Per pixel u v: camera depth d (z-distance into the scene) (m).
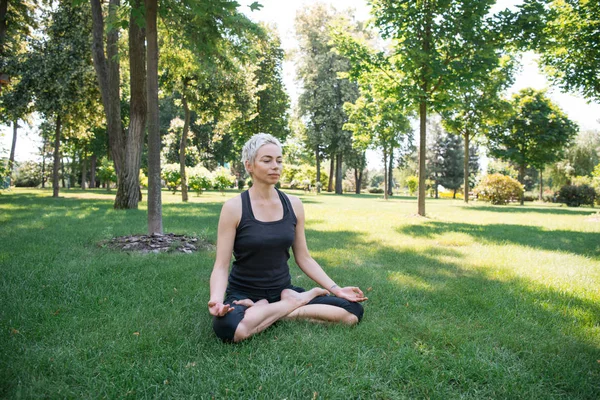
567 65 12.39
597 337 2.56
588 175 34.34
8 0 15.58
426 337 2.45
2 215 9.12
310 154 37.03
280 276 2.62
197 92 16.16
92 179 36.22
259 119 24.86
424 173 11.78
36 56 16.27
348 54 11.30
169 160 34.78
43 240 5.61
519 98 25.30
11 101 16.22
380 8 10.80
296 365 2.00
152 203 5.82
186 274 3.90
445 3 9.79
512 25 9.71
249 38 8.40
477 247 6.09
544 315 2.96
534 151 25.27
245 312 2.31
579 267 4.77
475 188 26.00
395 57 11.20
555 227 9.41
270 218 2.54
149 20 5.51
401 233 7.52
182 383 1.83
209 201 16.73
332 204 17.56
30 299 2.98
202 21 6.30
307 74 32.81
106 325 2.50
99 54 12.26
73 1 5.25
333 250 5.49
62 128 20.70
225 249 2.46
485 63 9.90
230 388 1.80
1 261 4.20
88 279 3.59
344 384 1.88
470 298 3.31
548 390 1.89
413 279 3.96
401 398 1.78
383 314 2.86
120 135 12.48
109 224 7.56
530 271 4.48
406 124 23.48
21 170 43.53
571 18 11.58
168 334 2.38
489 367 2.07
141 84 10.88
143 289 3.34
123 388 1.79
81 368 1.96
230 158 38.19
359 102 22.61
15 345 2.17
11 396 1.70
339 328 2.50
